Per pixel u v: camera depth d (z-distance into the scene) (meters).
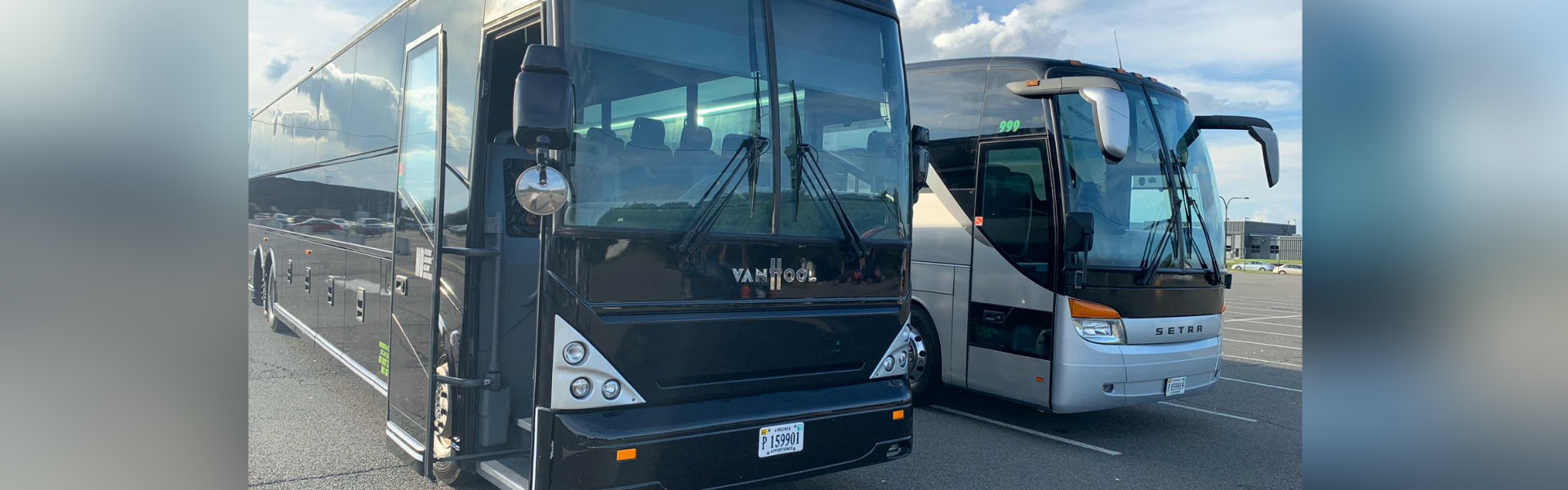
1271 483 5.68
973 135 7.27
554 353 3.75
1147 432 6.95
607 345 3.80
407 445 4.95
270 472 5.34
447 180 4.73
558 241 3.76
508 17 4.23
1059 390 6.41
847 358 4.51
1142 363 6.50
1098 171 6.68
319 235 7.25
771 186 4.29
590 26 3.91
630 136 3.94
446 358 4.64
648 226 3.94
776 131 4.36
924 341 7.58
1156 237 6.79
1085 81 6.14
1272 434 6.96
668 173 4.02
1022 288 6.73
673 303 3.97
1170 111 7.16
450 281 4.63
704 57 4.21
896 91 4.95
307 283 7.66
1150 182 6.87
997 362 6.90
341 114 6.73
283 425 6.36
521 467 4.59
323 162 7.23
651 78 4.04
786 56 4.48
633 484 3.78
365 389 5.88
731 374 4.12
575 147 3.79
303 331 7.76
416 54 5.21
